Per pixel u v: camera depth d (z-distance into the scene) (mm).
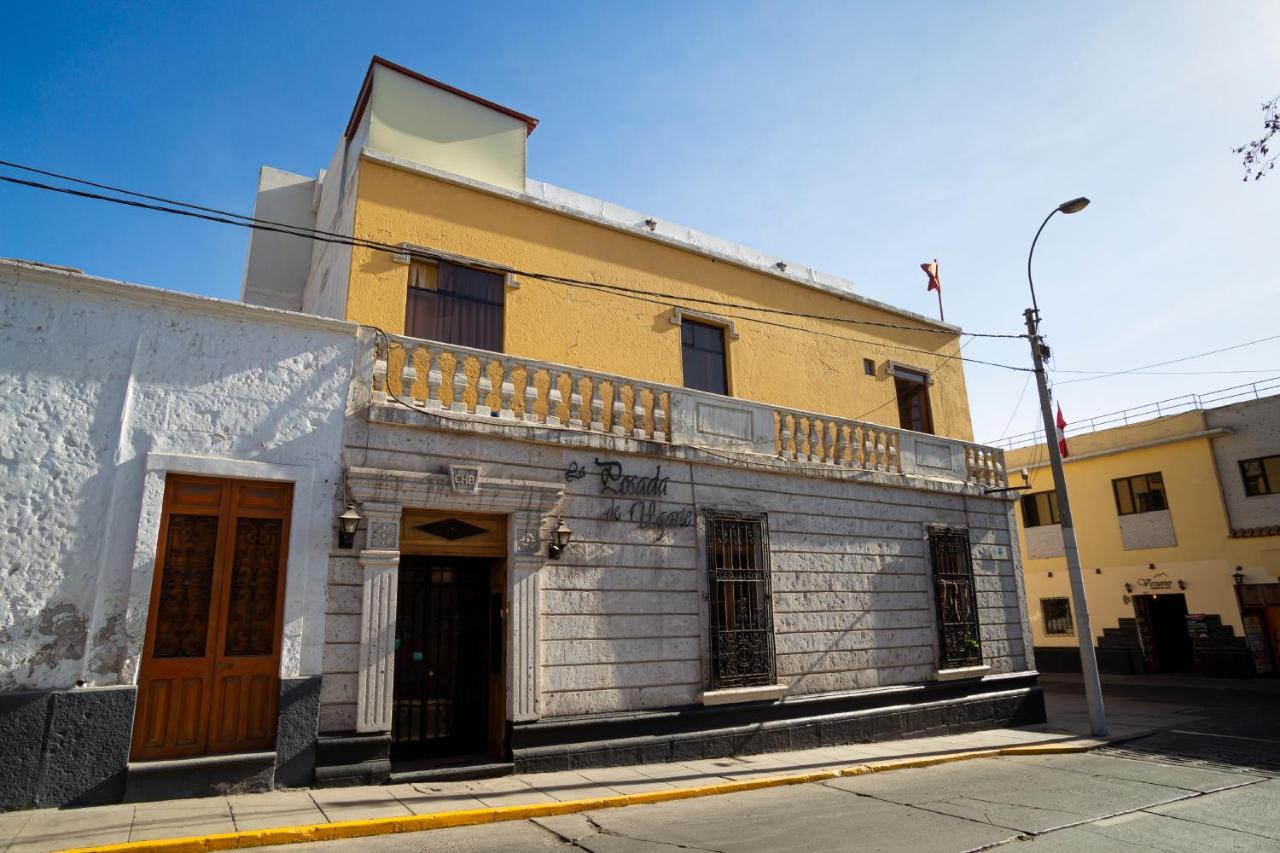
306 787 8273
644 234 14148
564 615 10359
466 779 9156
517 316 12391
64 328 8172
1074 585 14352
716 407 12883
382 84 12508
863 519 14297
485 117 13641
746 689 11648
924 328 18750
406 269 11461
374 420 9453
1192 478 25969
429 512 9898
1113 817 8172
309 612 8672
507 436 10352
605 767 10102
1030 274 15508
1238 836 7426
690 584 11672
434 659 10180
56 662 7496
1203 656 24984
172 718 7938
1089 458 28859
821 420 14391
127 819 6957
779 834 7320
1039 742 13172
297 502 8852
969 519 16250
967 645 15148
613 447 11266
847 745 12555
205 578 8391
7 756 7129
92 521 7891
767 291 15859
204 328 8844
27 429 7812
